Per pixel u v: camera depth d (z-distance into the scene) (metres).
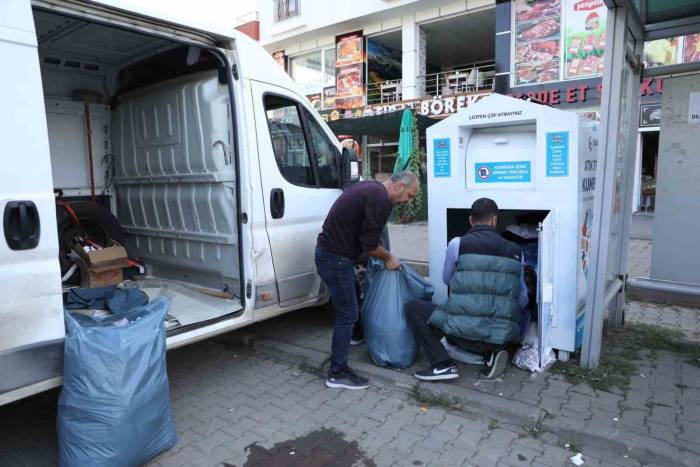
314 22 16.70
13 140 2.50
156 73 4.33
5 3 2.47
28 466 2.86
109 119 4.92
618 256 4.42
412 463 2.83
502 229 4.46
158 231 4.58
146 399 2.69
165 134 4.33
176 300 4.01
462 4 14.08
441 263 4.26
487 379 3.62
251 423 3.28
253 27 18.52
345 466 2.82
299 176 4.26
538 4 12.26
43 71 4.44
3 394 2.52
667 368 3.77
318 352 4.22
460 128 4.01
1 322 2.49
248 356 4.41
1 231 2.46
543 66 12.38
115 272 4.34
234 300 3.98
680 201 5.21
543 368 3.72
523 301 3.58
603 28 11.46
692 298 5.19
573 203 3.62
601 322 3.66
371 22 15.89
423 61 15.66
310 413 3.40
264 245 3.87
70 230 4.46
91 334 2.63
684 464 2.67
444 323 3.50
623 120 3.89
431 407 3.44
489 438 3.06
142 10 3.08
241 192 3.73
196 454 2.94
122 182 4.85
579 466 2.77
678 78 5.04
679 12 3.92
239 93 3.70
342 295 3.60
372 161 15.77
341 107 16.81
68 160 4.70
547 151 3.64
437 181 4.18
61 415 2.60
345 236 3.52
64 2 2.79
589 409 3.20
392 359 3.83
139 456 2.71
